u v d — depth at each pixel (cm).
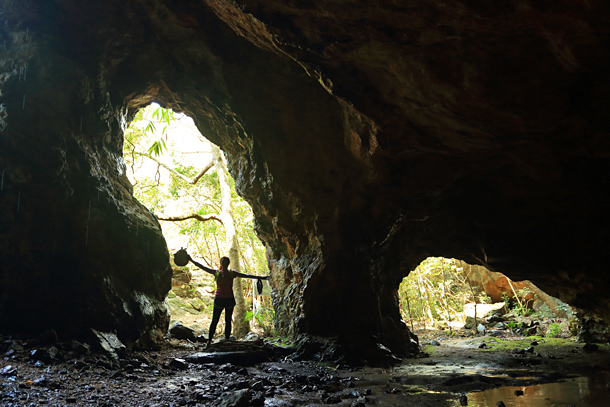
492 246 1059
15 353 616
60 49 762
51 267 725
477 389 634
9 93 713
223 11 688
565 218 961
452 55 550
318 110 908
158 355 827
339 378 739
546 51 514
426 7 481
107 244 805
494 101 607
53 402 464
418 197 948
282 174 976
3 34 734
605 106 593
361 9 511
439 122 688
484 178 912
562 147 725
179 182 1817
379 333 988
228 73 882
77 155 784
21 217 703
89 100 820
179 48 867
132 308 826
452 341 1376
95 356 684
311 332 969
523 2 439
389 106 691
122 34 813
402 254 1154
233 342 907
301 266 1035
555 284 1195
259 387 621
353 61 615
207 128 1087
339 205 970
